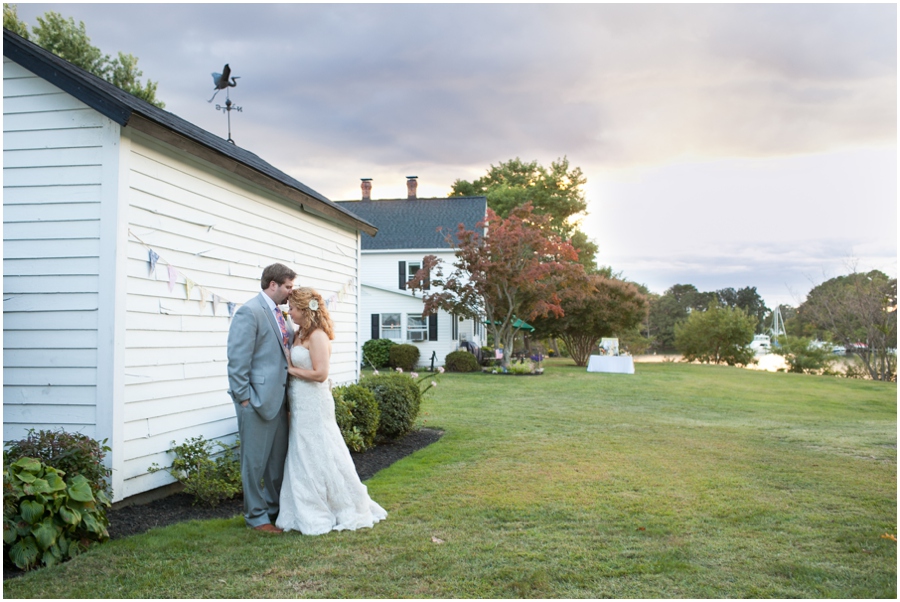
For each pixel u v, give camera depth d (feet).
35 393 16.11
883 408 47.37
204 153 18.54
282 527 14.93
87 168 16.07
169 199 17.98
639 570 12.39
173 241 18.16
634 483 20.03
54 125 16.28
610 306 96.99
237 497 18.45
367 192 108.47
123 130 16.06
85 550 13.11
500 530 14.96
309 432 14.90
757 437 30.83
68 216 16.11
